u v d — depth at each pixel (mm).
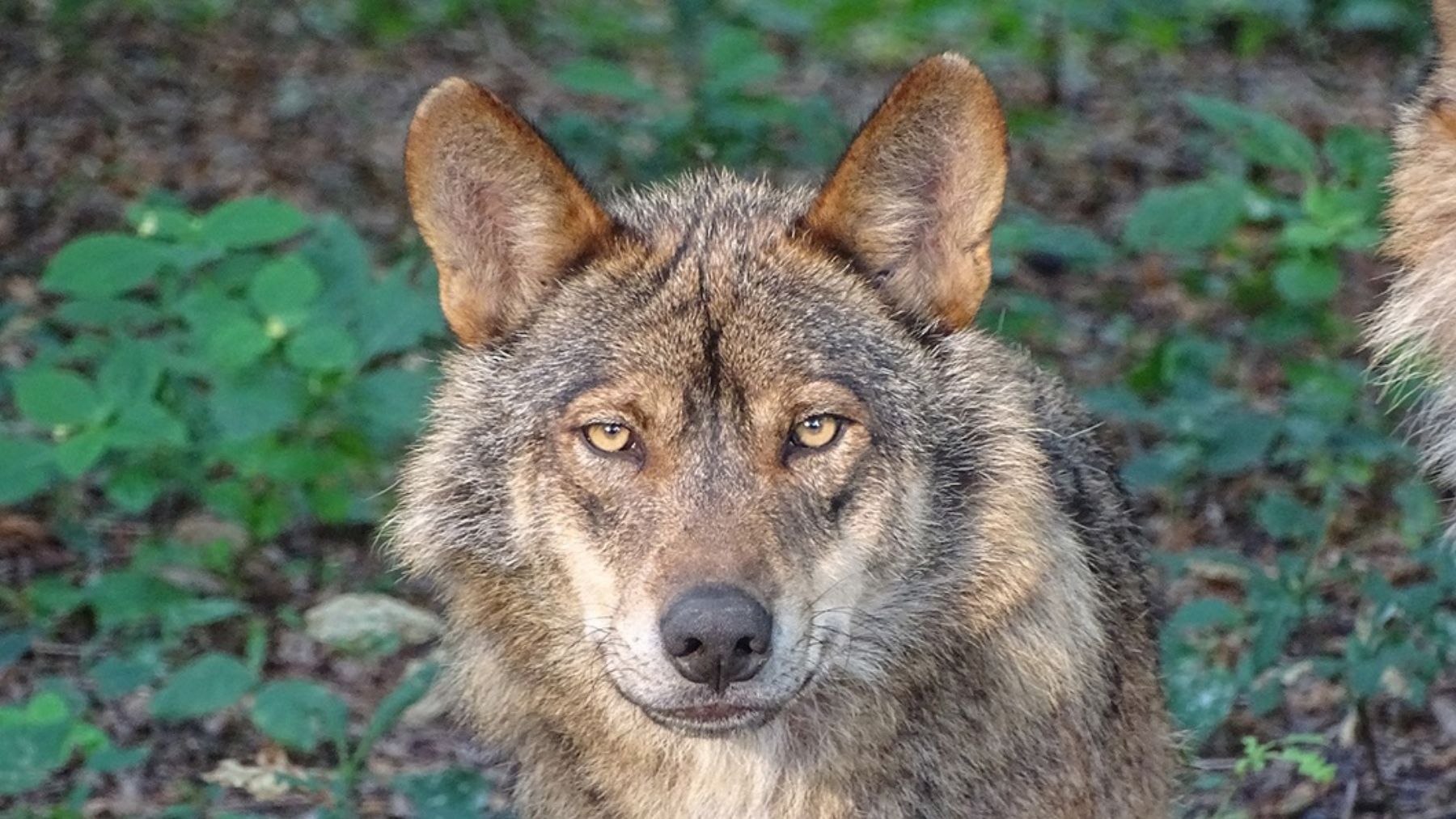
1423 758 10227
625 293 7262
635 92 14867
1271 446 13641
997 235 14555
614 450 6973
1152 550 11539
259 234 11742
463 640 7629
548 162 7332
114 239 11484
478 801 8914
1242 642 11281
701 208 7688
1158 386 13742
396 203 19359
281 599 12328
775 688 6625
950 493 7234
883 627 7160
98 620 11562
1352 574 11156
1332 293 12773
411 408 11680
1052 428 8109
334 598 12258
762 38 25359
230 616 11820
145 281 11430
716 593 6488
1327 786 9938
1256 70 24172
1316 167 13477
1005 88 23547
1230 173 19516
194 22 24266
